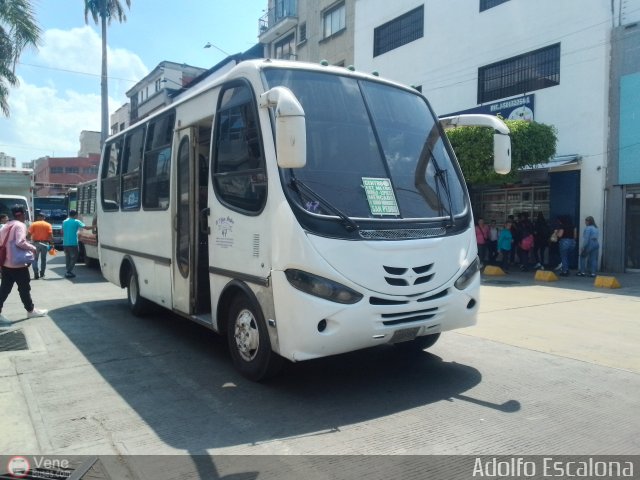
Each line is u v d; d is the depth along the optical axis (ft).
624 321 27.71
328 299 14.67
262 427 14.12
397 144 18.08
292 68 17.62
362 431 13.82
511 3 58.18
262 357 16.76
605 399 16.05
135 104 166.30
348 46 84.94
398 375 18.35
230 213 17.81
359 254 15.14
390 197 16.66
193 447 13.00
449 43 65.62
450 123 20.07
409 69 71.61
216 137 19.08
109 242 32.01
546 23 54.80
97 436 13.67
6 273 27.55
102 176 33.73
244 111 17.44
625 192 49.11
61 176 249.75
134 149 27.96
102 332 25.12
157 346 22.58
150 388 17.25
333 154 16.53
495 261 59.26
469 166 50.60
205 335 24.61
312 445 13.03
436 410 15.20
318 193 15.57
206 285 21.33
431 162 18.56
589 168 51.49
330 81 17.98
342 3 86.63
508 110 58.54
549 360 20.22
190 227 20.97
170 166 22.82
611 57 49.60
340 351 15.07
